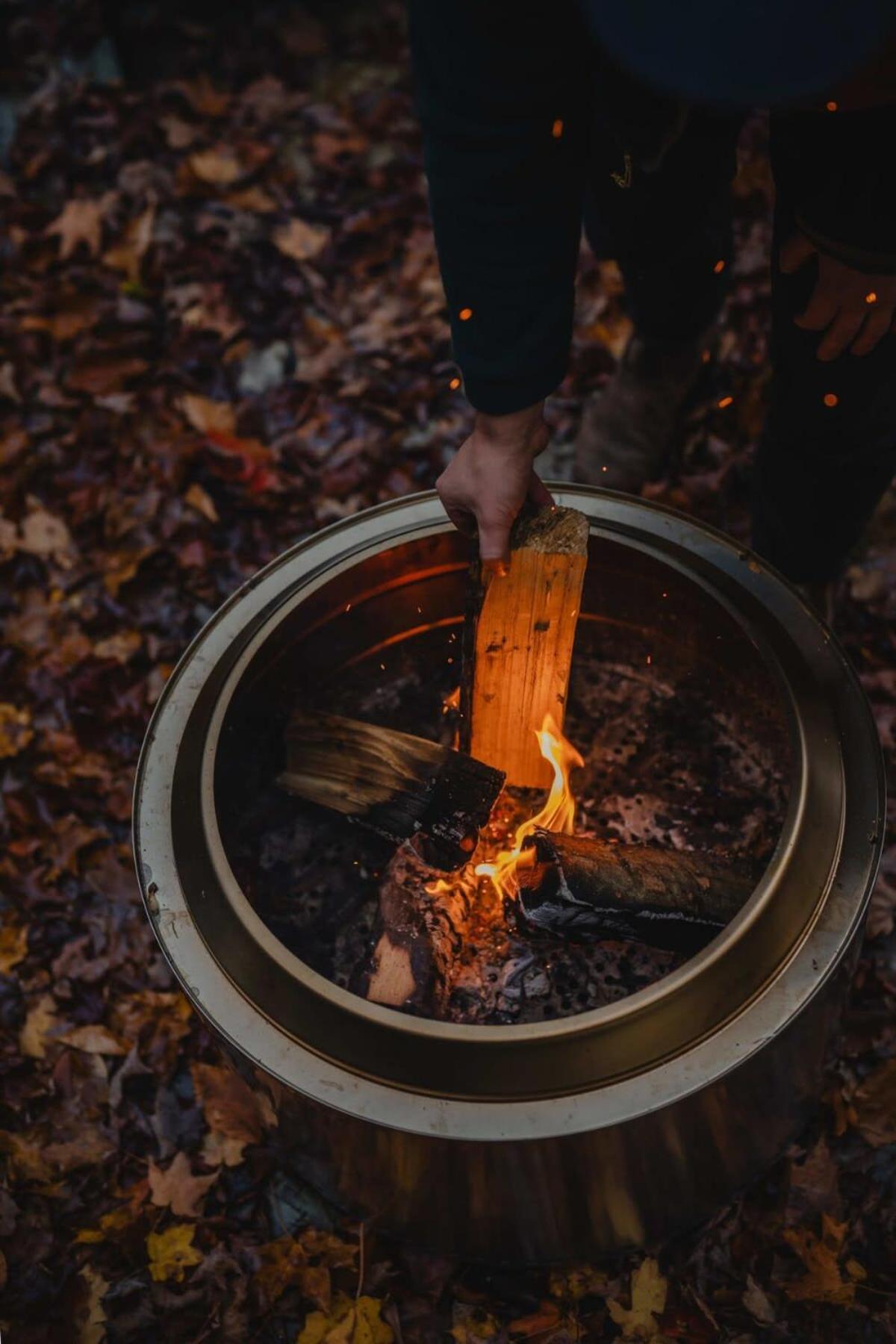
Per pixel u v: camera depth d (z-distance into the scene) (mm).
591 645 1812
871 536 2188
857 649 2061
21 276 2701
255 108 3031
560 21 1011
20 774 2027
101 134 2959
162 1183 1612
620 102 1177
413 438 2412
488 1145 1190
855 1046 1667
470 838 1523
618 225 1680
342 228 2775
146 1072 1718
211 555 2258
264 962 1254
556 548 1372
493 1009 1519
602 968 1544
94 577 2252
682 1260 1528
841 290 1241
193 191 2840
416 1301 1517
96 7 3137
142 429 2420
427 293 2617
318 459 2381
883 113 1097
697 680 1741
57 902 1880
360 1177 1384
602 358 2461
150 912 1319
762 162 2717
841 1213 1542
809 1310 1477
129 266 2686
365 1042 1216
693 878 1472
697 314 1957
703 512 2230
